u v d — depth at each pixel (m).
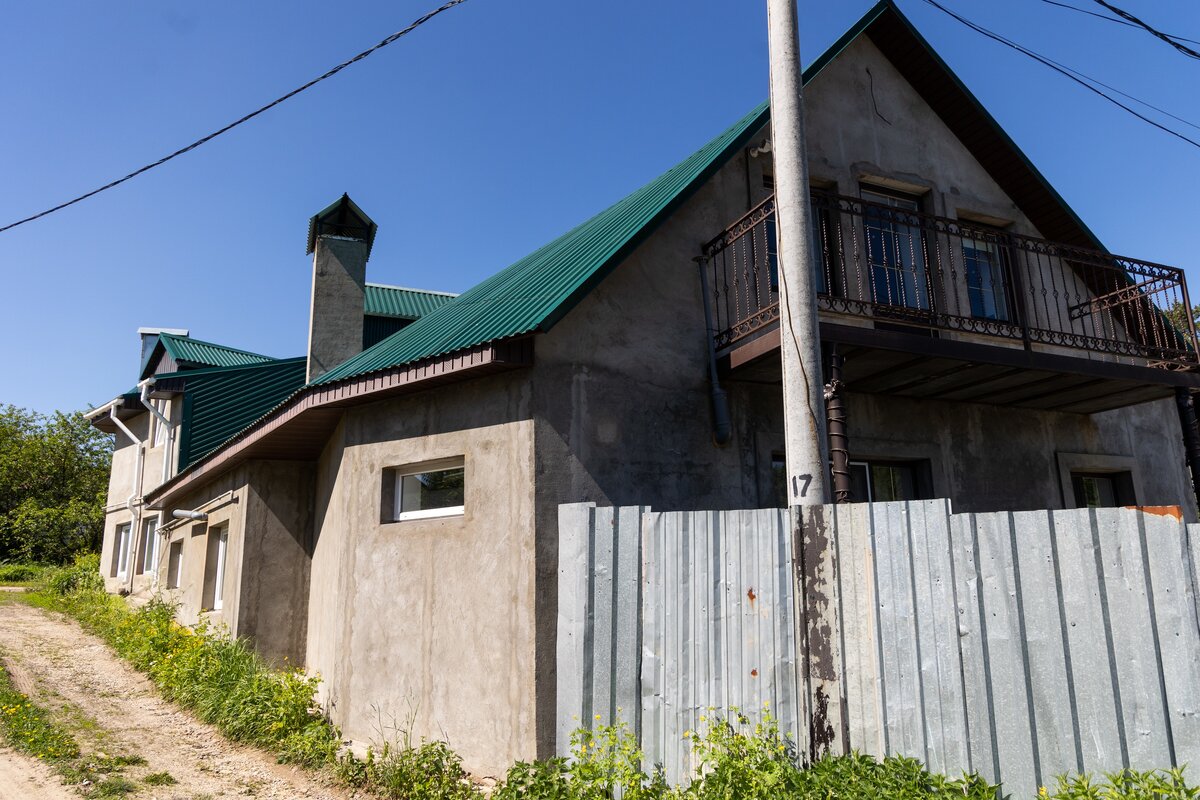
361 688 6.40
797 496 4.18
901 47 8.27
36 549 27.83
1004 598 3.59
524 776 4.29
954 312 7.82
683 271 6.64
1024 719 3.46
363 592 6.59
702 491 6.21
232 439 9.01
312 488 9.51
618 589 4.46
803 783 3.51
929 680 3.68
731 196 7.14
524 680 5.35
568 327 5.94
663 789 4.09
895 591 3.82
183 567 12.66
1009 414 7.90
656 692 4.28
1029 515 3.60
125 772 5.64
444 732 5.74
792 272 4.39
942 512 3.76
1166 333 8.13
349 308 11.23
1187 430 7.15
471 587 5.82
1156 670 3.28
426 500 6.61
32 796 5.08
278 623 8.98
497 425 5.90
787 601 4.12
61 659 9.86
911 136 8.32
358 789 5.38
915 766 3.49
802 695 3.95
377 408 6.85
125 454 19.14
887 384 6.87
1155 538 3.37
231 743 6.54
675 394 6.30
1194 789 2.94
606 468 5.84
